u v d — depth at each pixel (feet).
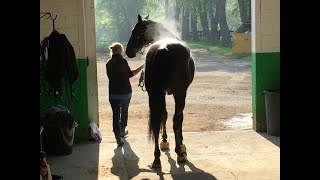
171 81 17.95
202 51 107.86
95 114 26.37
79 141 24.88
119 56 22.82
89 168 19.16
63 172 18.56
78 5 24.81
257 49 26.35
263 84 26.40
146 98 41.68
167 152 21.79
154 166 18.90
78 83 24.93
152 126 18.11
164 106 18.24
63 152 21.49
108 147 23.27
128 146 23.30
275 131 25.00
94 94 26.27
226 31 120.16
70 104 24.84
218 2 125.70
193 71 20.26
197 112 33.76
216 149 22.16
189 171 18.38
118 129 23.03
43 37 24.80
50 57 22.30
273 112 24.86
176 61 17.85
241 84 49.78
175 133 19.24
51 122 21.15
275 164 19.17
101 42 179.32
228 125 29.07
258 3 26.17
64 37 22.54
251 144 23.15
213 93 43.39
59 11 24.77
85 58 25.00
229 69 66.64
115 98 22.88
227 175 17.71
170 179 17.35
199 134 25.84
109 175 18.08
